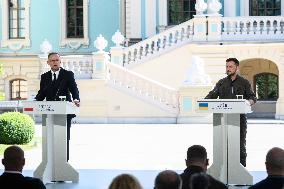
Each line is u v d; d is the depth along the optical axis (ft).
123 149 106.11
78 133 138.41
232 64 68.18
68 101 66.28
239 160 64.59
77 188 64.28
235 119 64.39
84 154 99.50
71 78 71.92
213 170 65.87
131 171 78.64
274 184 39.65
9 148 41.81
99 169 80.84
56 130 67.97
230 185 64.64
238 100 61.26
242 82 68.23
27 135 112.27
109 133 137.69
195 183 33.78
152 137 126.52
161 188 32.22
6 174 41.42
